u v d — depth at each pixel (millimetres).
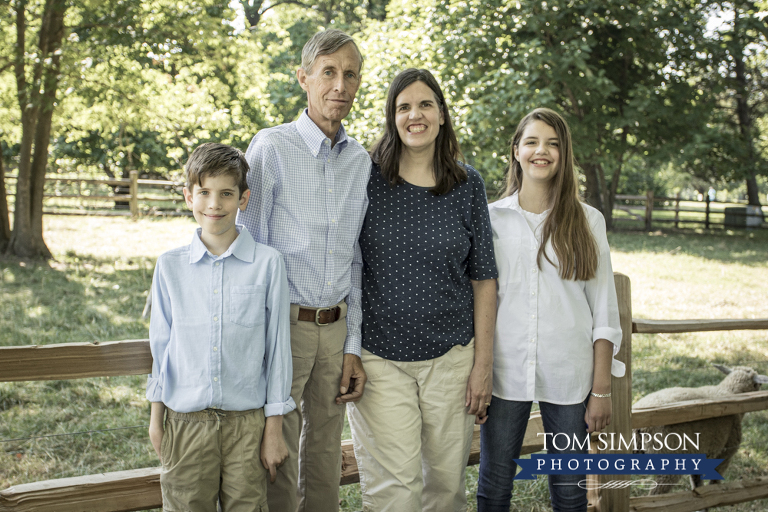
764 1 11930
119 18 9023
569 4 13469
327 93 2018
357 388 2146
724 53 15375
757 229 18891
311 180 2031
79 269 8703
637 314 7094
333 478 2170
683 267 10609
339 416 2152
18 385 4367
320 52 2018
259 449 1876
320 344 2057
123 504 2018
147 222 14672
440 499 2250
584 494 2283
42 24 9102
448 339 2154
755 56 18766
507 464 2289
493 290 2242
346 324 2148
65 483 1963
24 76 9320
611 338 2230
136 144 17609
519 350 2252
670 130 15711
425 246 2121
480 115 10727
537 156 2240
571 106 14961
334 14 24000
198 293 1850
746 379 3178
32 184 9594
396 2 13023
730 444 3225
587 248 2209
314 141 2045
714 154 16812
